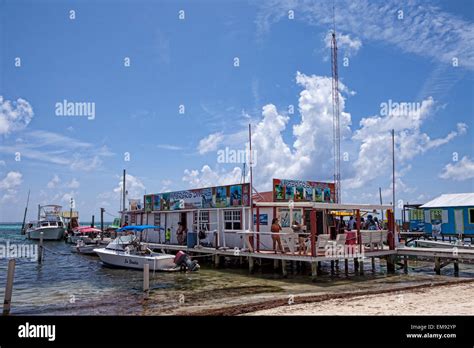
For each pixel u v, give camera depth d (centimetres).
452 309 1140
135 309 1429
